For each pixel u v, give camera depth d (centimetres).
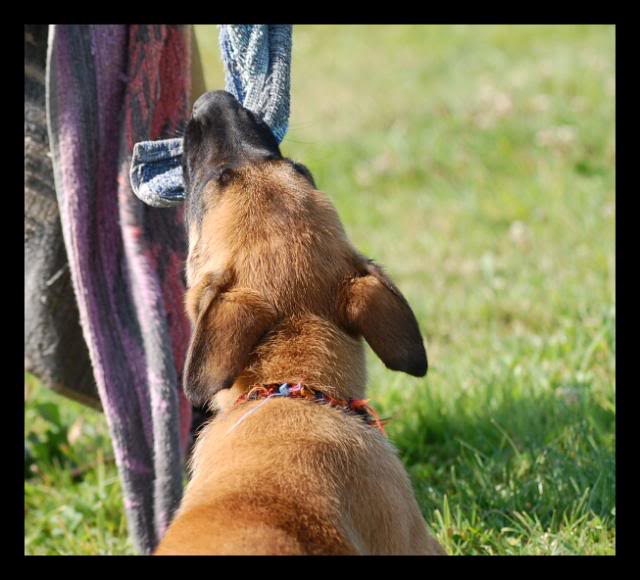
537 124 1006
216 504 279
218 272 327
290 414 310
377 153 1015
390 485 307
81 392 499
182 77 443
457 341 635
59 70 421
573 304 645
